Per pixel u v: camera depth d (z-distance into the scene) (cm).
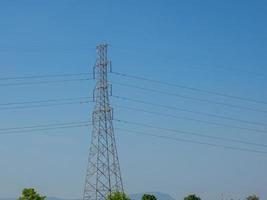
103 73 12656
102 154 12625
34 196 12544
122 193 12538
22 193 12556
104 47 12675
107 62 12650
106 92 12612
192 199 18438
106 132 12650
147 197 17725
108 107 12600
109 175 12638
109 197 12419
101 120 12631
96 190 12525
